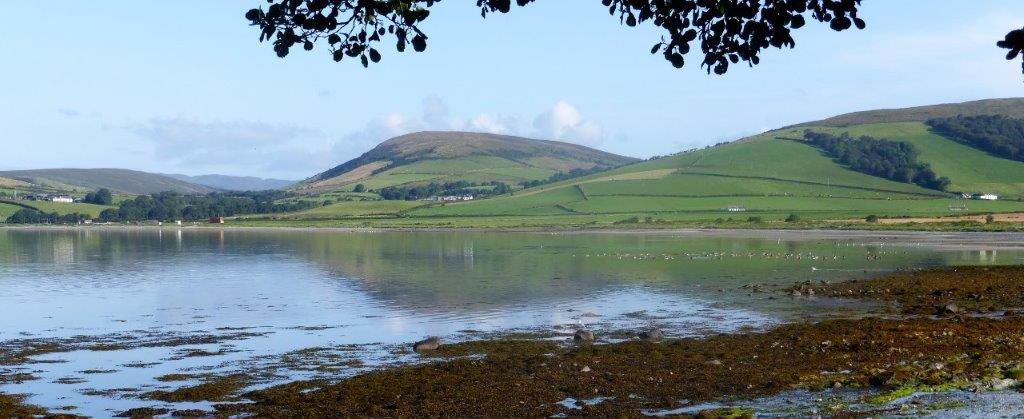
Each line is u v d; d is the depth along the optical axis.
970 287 50.28
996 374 24.06
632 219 194.25
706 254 90.62
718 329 36.69
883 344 29.81
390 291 54.56
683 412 21.73
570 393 24.14
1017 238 116.12
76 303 48.81
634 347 31.58
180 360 30.89
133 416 22.98
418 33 12.40
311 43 12.16
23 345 34.41
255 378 27.58
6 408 23.89
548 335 35.72
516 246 112.38
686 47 12.34
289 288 57.16
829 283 55.19
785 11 11.56
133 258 92.56
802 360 27.89
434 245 118.56
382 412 22.61
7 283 61.66
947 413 19.80
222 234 180.75
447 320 40.69
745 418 20.52
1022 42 10.27
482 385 25.30
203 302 48.97
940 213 181.38
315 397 24.58
